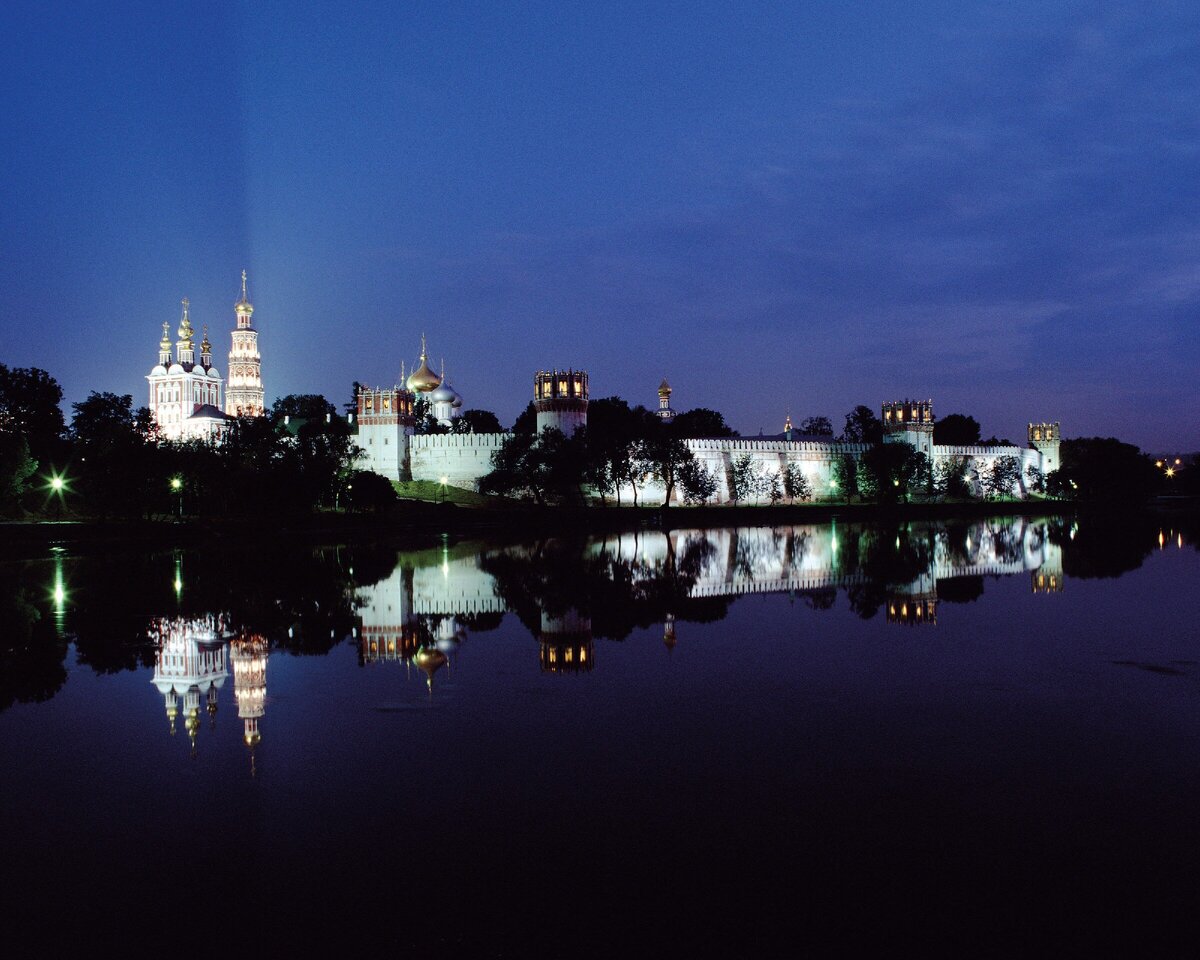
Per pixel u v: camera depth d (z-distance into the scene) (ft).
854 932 43.73
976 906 46.06
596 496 535.19
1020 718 78.13
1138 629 122.31
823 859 51.13
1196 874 49.08
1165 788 61.00
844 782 62.75
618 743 71.87
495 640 117.08
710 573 200.75
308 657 106.93
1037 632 120.67
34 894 48.01
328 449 485.15
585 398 552.82
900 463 602.03
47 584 181.27
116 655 108.47
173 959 41.83
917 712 80.33
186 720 79.87
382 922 45.06
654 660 103.76
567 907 46.16
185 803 60.08
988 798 59.62
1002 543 288.92
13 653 109.81
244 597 160.04
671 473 495.41
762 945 42.68
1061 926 44.16
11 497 334.44
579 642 115.44
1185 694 86.12
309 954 42.29
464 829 55.42
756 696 86.53
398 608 146.41
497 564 225.97
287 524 369.50
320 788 62.54
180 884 48.91
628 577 192.95
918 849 52.34
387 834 54.95
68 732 76.43
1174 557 229.66
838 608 144.46
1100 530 357.61
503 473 500.74
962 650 108.58
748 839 53.72
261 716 80.69
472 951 42.32
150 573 203.41
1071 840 53.26
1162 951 41.91
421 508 465.88
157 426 418.51
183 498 374.22
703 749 70.23
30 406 458.91
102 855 52.60
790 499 602.03
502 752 69.92
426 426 649.20
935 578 186.60
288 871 50.21
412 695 87.92
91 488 350.43
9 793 62.23
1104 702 83.30
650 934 43.73
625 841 53.62
